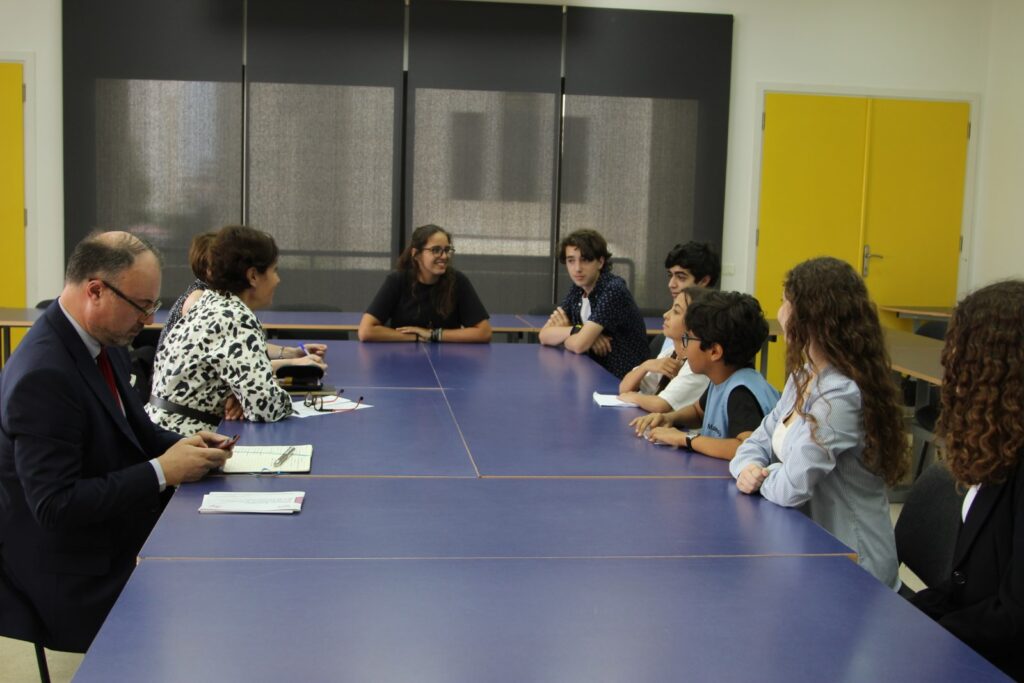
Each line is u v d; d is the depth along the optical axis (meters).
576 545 1.76
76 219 7.09
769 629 1.41
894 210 7.88
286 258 7.37
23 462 1.92
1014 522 1.59
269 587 1.52
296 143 7.27
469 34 7.31
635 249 7.63
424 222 7.45
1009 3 7.56
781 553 1.74
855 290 2.03
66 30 6.94
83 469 2.05
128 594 1.48
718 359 2.56
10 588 2.04
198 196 7.21
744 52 7.61
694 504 2.04
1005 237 7.59
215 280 2.84
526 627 1.39
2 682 2.72
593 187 7.55
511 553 1.71
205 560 1.63
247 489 2.06
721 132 7.59
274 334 5.68
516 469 2.29
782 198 7.75
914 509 2.18
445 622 1.40
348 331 5.79
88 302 2.03
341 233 7.39
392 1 7.22
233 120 7.18
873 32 7.70
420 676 1.23
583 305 4.41
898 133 7.80
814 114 7.70
